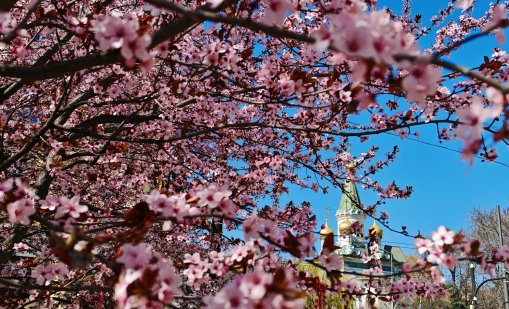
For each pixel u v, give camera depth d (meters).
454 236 2.70
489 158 4.28
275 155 5.96
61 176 5.82
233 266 3.11
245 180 5.67
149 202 2.55
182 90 4.79
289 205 5.94
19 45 3.20
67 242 2.03
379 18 1.61
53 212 3.54
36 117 7.52
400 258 33.09
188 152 6.77
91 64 2.60
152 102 5.88
